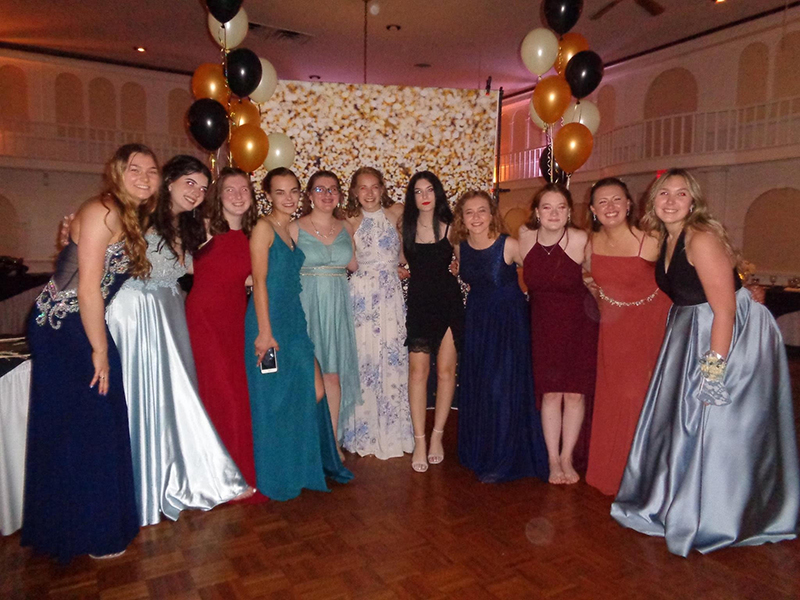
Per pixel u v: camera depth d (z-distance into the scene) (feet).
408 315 10.21
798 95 23.63
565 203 8.77
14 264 23.31
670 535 7.32
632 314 8.79
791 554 7.30
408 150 13.38
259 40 26.13
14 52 30.50
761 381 7.42
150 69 33.76
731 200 27.45
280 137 11.85
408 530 7.96
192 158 7.93
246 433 8.80
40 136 32.01
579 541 7.66
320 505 8.75
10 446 7.55
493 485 9.53
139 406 7.75
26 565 7.04
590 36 26.27
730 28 25.13
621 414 8.96
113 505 7.03
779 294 19.45
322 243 9.82
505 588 6.56
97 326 6.72
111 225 6.68
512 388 9.68
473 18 22.98
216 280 8.55
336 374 10.11
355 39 25.84
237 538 7.71
